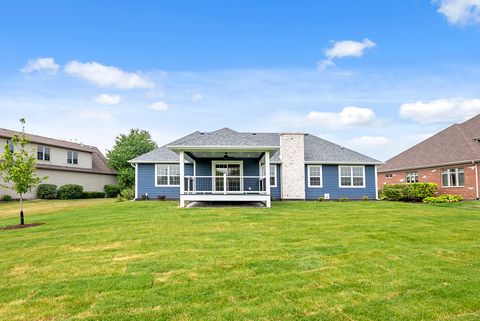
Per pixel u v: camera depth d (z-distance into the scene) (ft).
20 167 36.94
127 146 127.03
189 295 15.28
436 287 16.03
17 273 19.06
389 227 31.58
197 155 60.90
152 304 14.34
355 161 71.31
